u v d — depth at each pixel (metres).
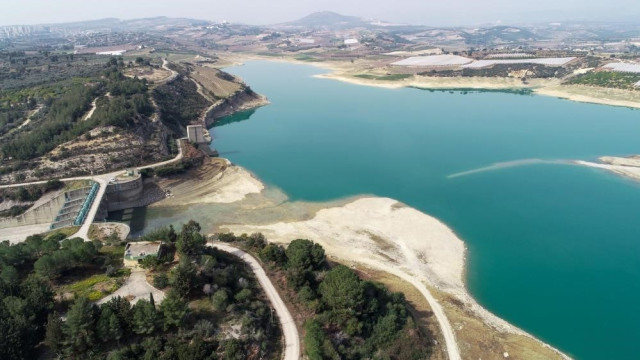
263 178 122.19
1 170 106.56
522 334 62.97
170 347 44.75
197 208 105.06
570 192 109.88
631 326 64.75
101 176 109.81
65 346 44.19
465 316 65.88
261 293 60.16
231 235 78.81
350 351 52.44
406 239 88.12
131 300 53.62
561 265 79.69
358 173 124.50
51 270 57.03
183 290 53.78
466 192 110.50
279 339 51.97
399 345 56.19
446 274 76.88
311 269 65.88
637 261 80.81
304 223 95.50
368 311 58.81
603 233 90.44
